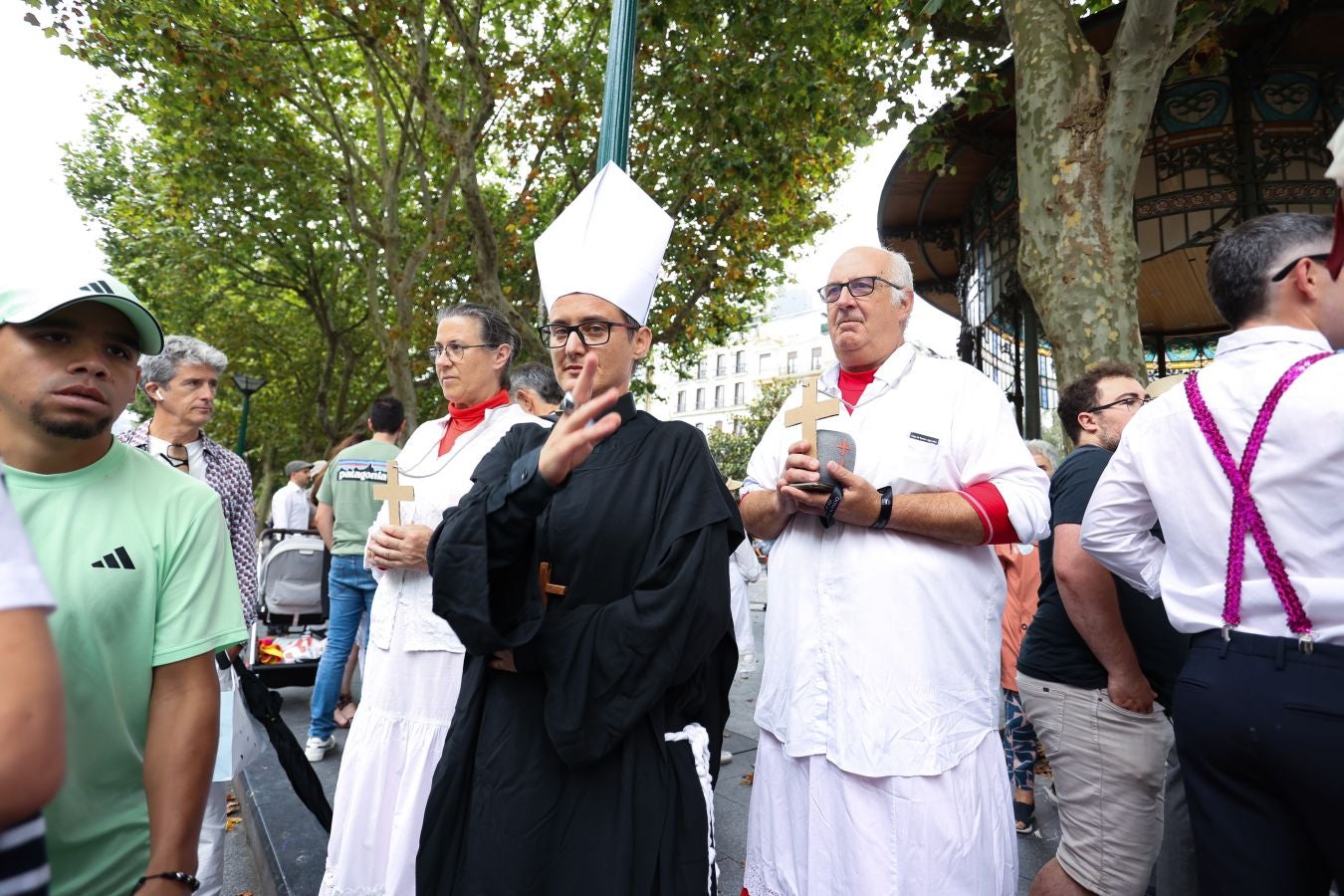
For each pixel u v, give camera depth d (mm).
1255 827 1461
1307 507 1431
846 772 1861
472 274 15844
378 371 23578
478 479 1839
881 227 10242
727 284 12367
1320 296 1581
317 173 14398
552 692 1581
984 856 1854
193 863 1496
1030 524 1917
